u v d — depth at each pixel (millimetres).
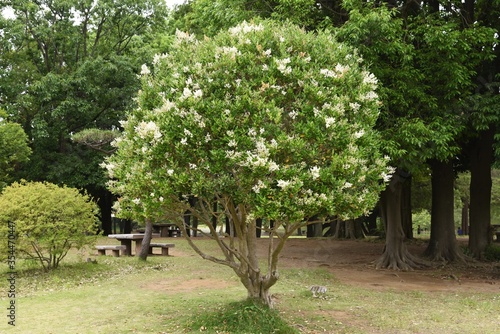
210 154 6312
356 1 12000
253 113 6191
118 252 15828
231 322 6922
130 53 25406
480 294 10508
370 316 8023
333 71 6902
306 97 6527
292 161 6230
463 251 17516
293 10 12516
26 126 23562
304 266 14797
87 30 26500
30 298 9172
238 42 6871
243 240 7660
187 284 10680
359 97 6832
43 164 22844
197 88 6516
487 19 14164
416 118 11875
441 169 16906
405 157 12094
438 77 12344
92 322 7371
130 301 8820
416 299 9719
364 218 29500
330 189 6203
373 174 6840
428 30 12039
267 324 6898
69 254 15867
